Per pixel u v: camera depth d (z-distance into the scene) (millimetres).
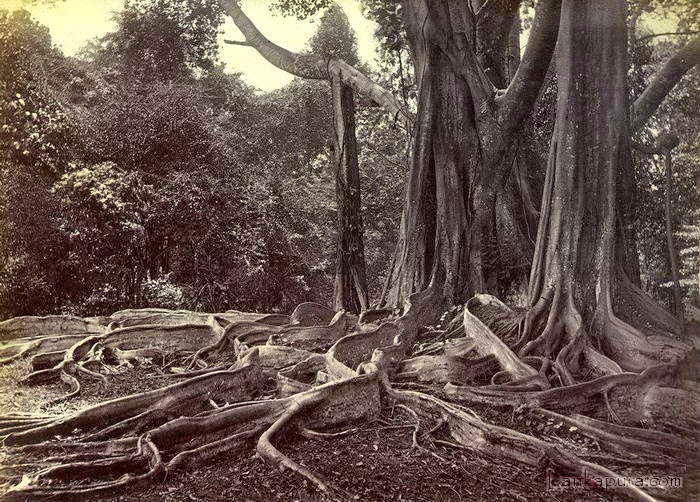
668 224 9930
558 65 8117
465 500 4289
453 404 5688
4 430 5082
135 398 5480
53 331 9812
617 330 7215
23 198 11391
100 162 12609
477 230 9422
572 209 7801
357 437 5336
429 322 8711
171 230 13016
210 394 5926
